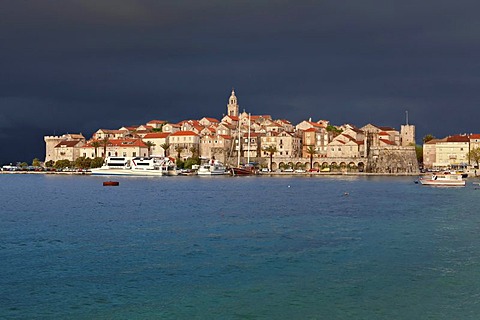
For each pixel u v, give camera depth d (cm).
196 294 4306
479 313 3906
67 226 7688
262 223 8038
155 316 3844
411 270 5034
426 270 5031
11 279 4684
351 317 3838
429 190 15925
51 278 4728
